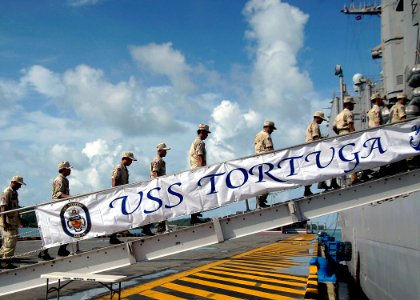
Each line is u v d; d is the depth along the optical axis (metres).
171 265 16.27
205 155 8.42
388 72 16.86
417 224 7.02
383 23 17.41
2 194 8.52
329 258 17.08
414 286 7.24
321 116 9.22
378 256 10.46
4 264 8.31
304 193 8.09
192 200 7.54
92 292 10.23
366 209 12.17
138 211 7.57
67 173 8.70
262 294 9.65
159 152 9.38
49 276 7.20
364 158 7.59
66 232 7.58
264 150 8.63
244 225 7.48
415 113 10.32
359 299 13.62
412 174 7.34
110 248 7.56
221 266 15.30
